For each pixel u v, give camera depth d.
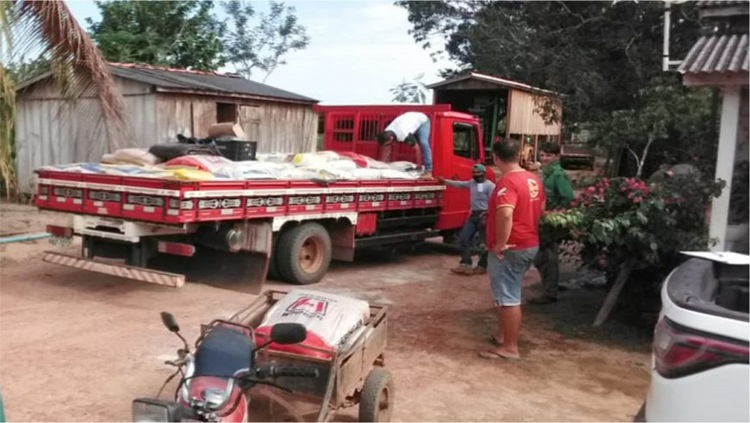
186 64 20.31
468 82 18.41
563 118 11.69
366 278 9.24
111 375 5.08
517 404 5.03
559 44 12.63
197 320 6.60
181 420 2.66
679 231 6.44
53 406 4.50
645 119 8.97
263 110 14.34
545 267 7.80
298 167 8.61
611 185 6.75
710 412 2.34
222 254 8.05
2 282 7.80
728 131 7.00
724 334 2.35
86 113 12.02
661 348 2.54
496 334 6.45
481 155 11.55
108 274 7.99
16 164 14.21
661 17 11.91
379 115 11.26
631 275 7.11
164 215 6.81
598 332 6.87
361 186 9.09
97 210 7.39
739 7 7.77
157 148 8.31
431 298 8.16
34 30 8.23
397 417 4.67
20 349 5.55
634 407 5.06
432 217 10.73
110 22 19.89
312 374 3.05
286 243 8.36
